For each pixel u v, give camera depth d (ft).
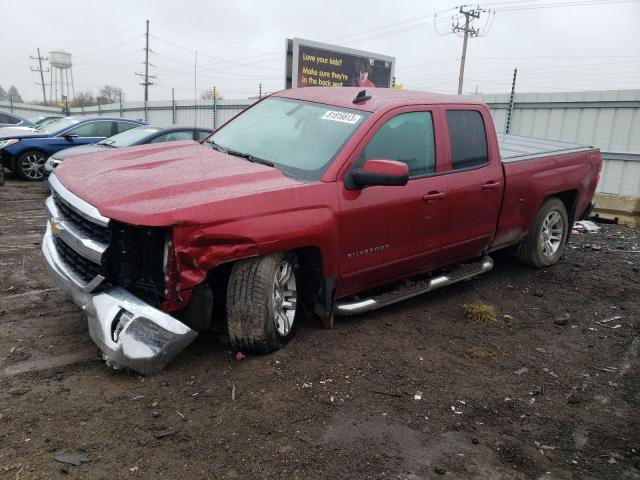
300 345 13.15
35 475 8.18
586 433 10.44
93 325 10.94
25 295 15.37
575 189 21.17
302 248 12.67
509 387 12.05
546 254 20.98
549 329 15.60
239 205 10.91
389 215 13.79
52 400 10.15
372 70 55.67
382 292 15.55
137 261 10.74
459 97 17.02
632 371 13.20
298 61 49.26
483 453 9.61
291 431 9.78
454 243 16.17
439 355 13.38
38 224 25.08
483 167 16.71
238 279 11.58
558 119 40.96
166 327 10.44
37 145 39.24
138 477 8.34
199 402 10.46
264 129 15.14
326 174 12.69
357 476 8.72
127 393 10.58
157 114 91.91
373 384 11.70
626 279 20.65
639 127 37.17
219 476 8.48
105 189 11.15
